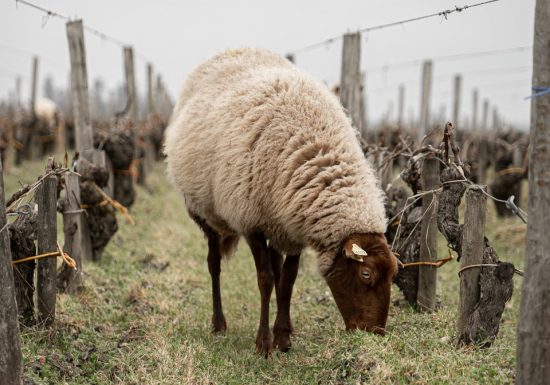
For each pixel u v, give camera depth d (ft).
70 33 22.53
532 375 10.80
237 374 14.65
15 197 15.14
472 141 50.83
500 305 14.20
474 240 14.26
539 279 10.61
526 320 10.82
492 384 12.06
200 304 21.01
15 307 11.72
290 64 19.01
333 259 15.01
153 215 36.78
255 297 22.38
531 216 10.68
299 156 15.30
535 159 10.54
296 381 13.97
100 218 23.71
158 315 18.90
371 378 12.54
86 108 23.06
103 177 23.52
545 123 10.37
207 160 17.19
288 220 15.38
